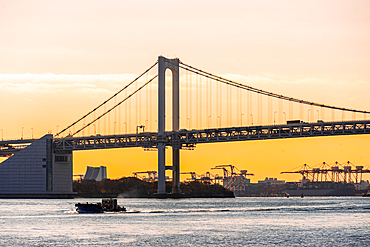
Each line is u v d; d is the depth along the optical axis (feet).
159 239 448.65
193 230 504.43
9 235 470.39
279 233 488.02
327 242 440.86
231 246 419.33
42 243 428.15
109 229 509.35
